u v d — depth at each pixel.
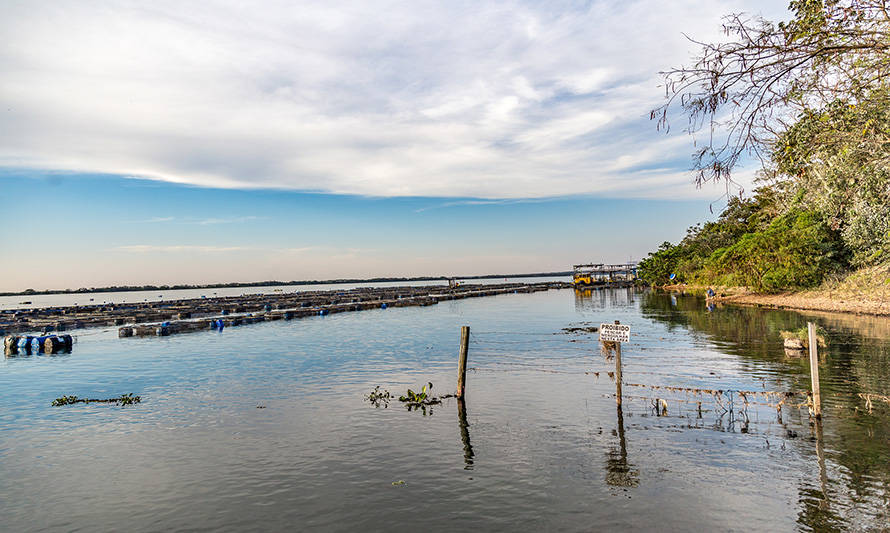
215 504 10.80
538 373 22.64
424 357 28.67
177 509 10.65
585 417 15.78
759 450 12.51
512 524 9.48
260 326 50.41
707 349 26.95
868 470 11.04
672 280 101.56
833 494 10.08
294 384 22.38
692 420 15.05
